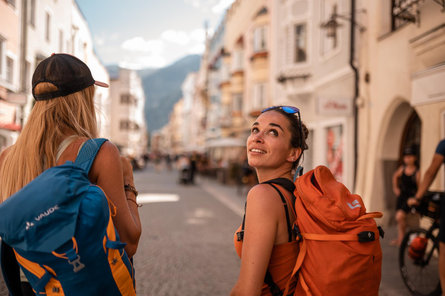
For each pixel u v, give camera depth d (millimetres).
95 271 1033
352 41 9812
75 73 1325
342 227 1129
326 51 12570
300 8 14680
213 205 12297
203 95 50375
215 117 45625
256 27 24156
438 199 3887
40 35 15305
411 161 6176
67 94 1316
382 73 8578
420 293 3959
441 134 6109
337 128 11680
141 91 85938
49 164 1241
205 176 30250
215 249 6254
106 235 1062
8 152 1323
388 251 6031
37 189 1019
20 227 979
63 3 10773
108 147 1272
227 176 22078
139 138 81625
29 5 15352
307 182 1239
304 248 1170
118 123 64125
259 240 1173
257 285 1155
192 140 79938
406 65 7547
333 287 1098
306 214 1182
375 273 1148
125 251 1229
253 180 16797
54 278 1049
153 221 8914
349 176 10227
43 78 1296
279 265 1214
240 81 30047
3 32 13492
